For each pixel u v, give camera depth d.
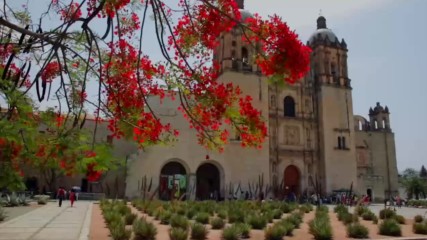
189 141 50.88
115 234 15.58
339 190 57.72
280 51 6.70
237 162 52.47
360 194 59.91
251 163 53.16
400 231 19.36
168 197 48.91
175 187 49.53
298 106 61.94
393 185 71.50
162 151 49.56
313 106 62.69
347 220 24.62
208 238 17.31
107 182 52.31
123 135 8.07
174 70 8.38
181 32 8.34
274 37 6.78
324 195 58.03
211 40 8.38
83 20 6.04
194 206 31.61
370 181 63.72
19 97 5.84
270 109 59.50
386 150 73.12
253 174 52.84
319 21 69.50
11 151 5.42
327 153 59.44
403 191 86.31
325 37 65.25
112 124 8.06
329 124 60.91
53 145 5.48
